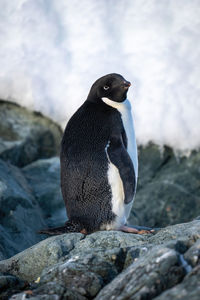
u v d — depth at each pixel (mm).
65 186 13656
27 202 18203
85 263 10961
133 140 14109
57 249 12188
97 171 13273
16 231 16812
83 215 13438
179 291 8273
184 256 9766
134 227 13930
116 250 11211
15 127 23844
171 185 22562
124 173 13281
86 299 10117
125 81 13766
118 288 9531
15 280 11320
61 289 10109
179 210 21859
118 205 13398
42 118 24781
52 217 19641
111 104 13953
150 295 8969
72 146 13641
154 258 9594
